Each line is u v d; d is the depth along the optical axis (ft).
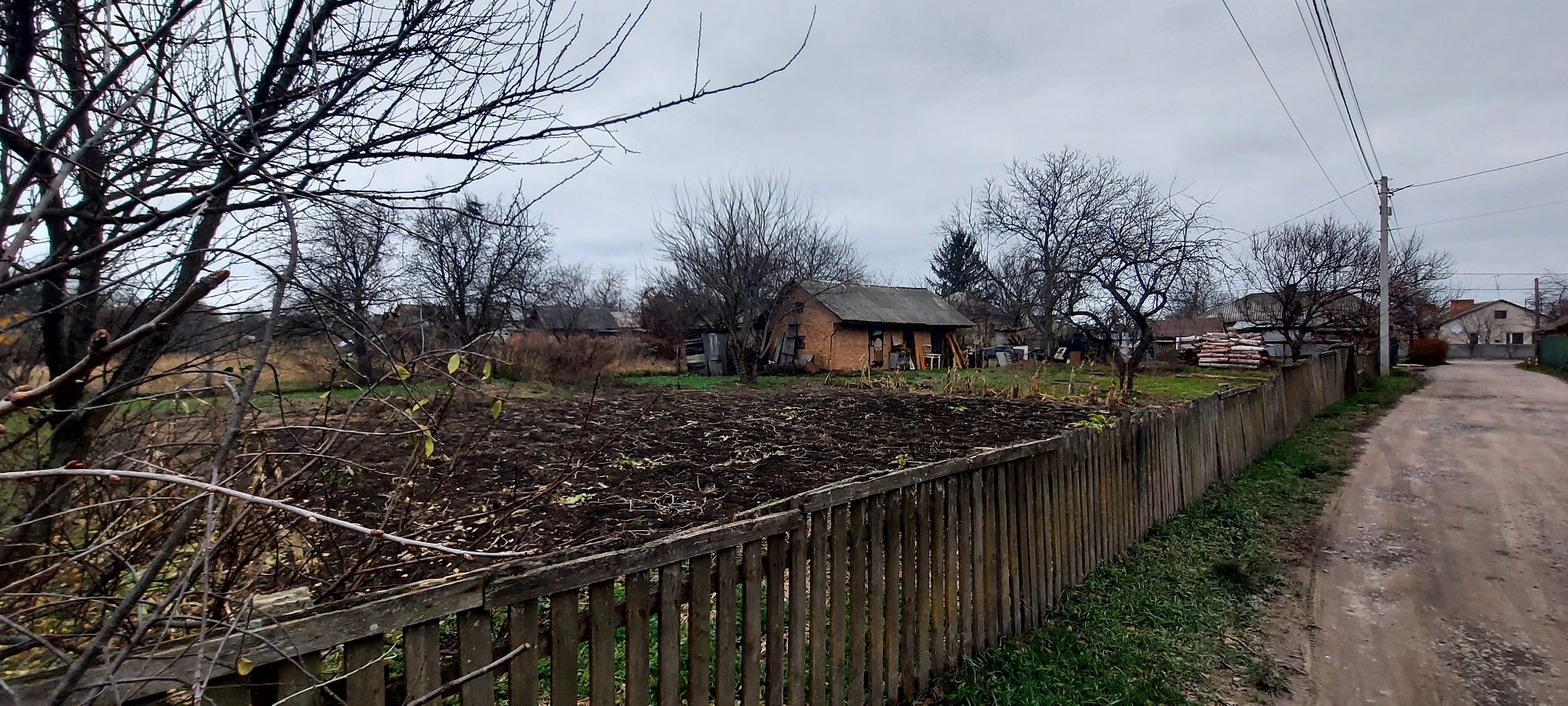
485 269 45.50
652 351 85.20
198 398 6.56
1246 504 22.34
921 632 10.28
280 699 4.34
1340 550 18.33
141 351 6.01
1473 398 54.08
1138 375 65.41
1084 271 41.11
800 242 78.84
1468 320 221.66
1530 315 214.48
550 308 80.23
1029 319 83.51
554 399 40.86
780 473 19.93
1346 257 85.81
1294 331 80.53
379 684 4.81
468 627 5.26
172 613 4.05
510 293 48.34
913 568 10.12
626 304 136.15
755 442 25.62
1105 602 14.30
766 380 68.80
